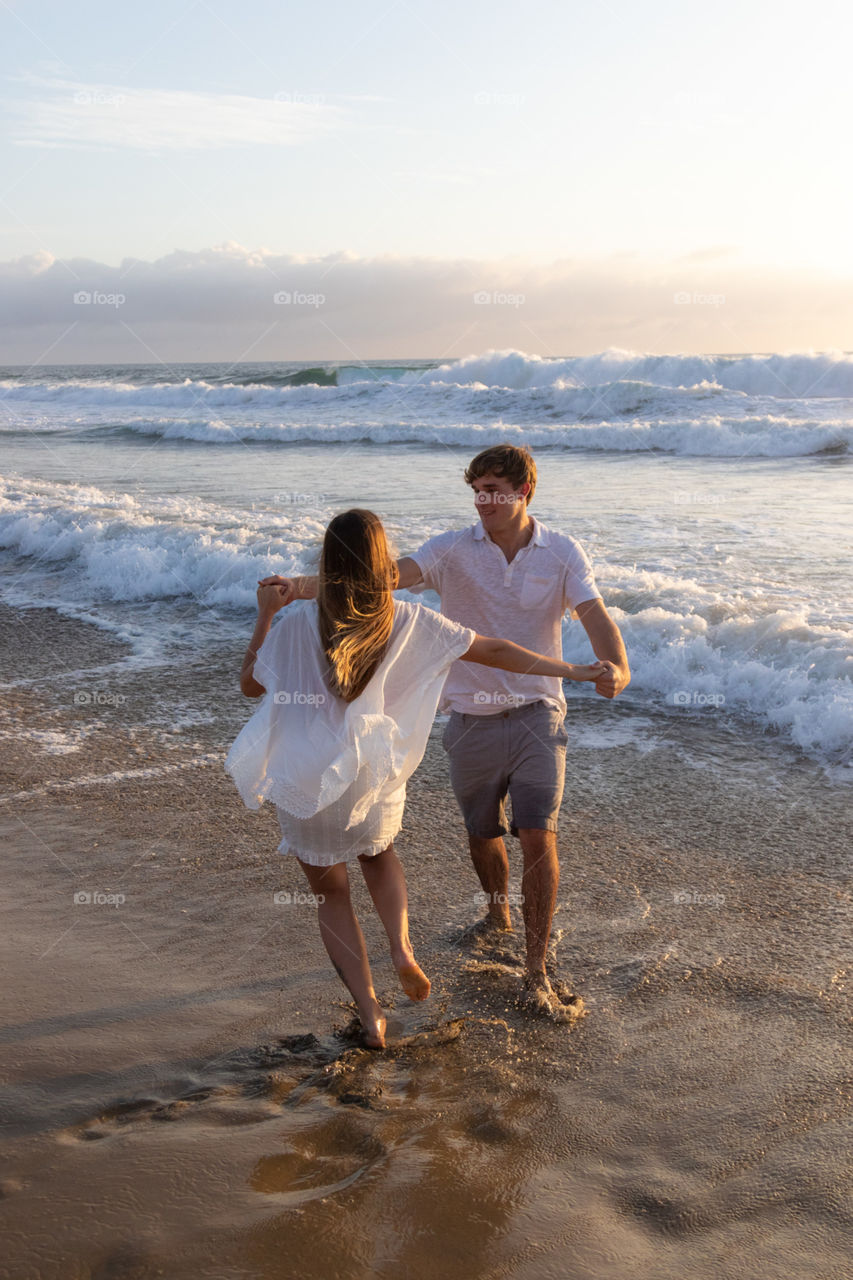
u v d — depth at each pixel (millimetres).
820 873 3770
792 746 5125
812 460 18750
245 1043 2791
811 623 6590
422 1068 2674
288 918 3541
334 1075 2625
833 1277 1922
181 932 3453
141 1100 2527
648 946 3303
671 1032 2818
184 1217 2092
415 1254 1991
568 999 3008
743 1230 2057
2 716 5945
